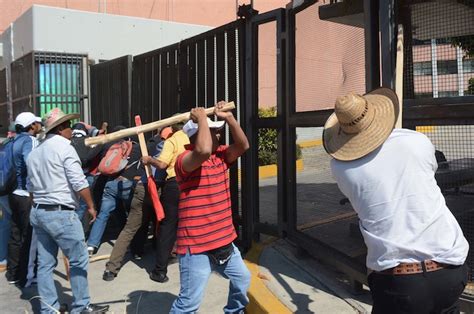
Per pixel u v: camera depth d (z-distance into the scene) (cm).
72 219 423
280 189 564
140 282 535
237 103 602
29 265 539
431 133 389
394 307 233
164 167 498
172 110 746
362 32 446
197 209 338
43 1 2052
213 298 471
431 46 411
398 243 228
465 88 394
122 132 385
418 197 229
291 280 477
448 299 232
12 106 1235
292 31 527
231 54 600
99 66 1019
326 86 486
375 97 257
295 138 538
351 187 242
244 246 588
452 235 234
